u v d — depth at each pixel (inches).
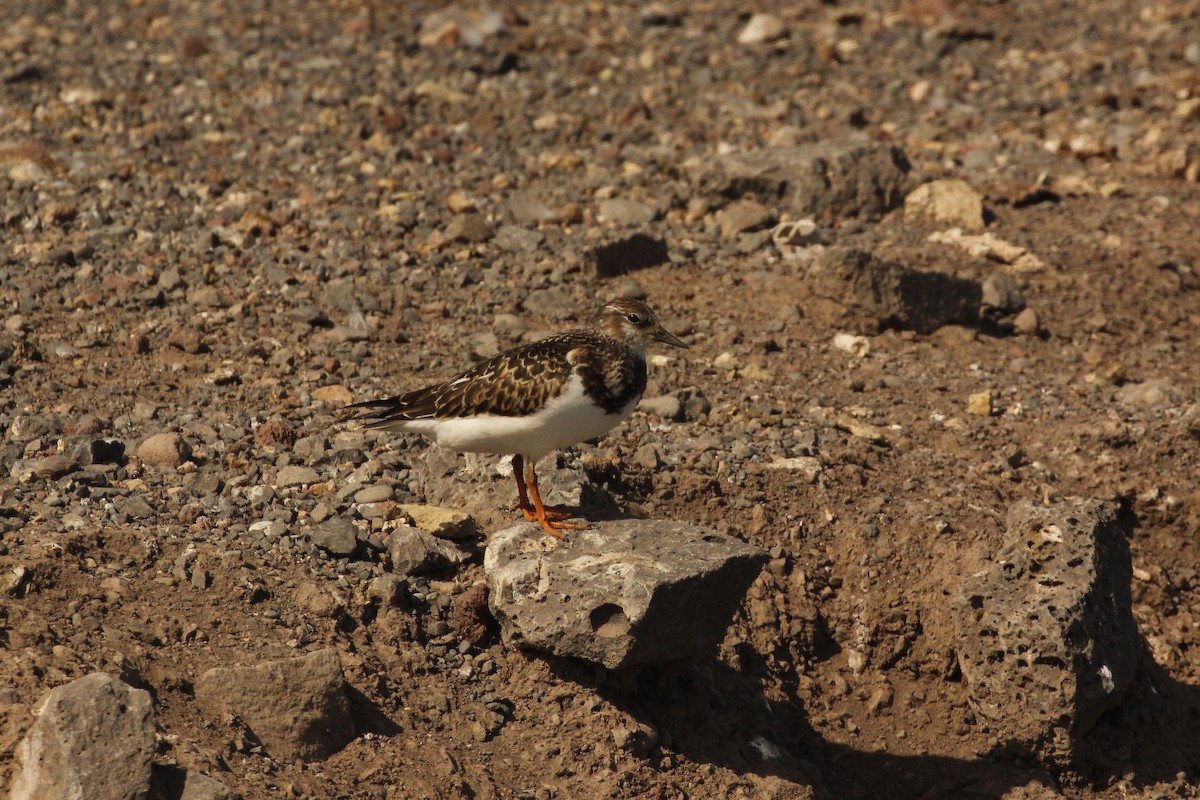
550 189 818.8
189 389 557.9
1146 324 691.4
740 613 471.8
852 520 505.0
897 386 617.6
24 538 408.8
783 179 797.2
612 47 1084.5
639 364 424.8
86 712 319.3
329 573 426.6
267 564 423.5
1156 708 470.9
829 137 907.4
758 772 421.7
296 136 876.0
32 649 354.0
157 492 465.1
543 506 439.2
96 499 450.3
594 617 393.1
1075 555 441.7
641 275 719.7
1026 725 438.3
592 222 777.6
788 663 472.7
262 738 362.3
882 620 485.1
